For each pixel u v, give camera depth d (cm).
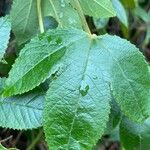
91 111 42
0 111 44
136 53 44
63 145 41
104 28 73
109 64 44
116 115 50
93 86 42
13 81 42
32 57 43
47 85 45
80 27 52
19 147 72
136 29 97
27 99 45
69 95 42
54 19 56
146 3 97
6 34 46
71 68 43
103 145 89
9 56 61
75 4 52
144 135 51
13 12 54
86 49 44
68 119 42
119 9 67
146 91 44
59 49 44
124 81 43
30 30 55
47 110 42
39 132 62
